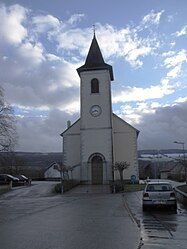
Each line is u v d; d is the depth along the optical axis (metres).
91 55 47.16
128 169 45.75
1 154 48.66
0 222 13.47
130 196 30.06
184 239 10.02
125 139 46.50
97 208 19.52
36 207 20.45
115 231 11.33
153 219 14.80
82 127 44.75
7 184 42.09
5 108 46.06
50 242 9.32
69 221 13.83
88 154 44.00
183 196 22.70
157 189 18.81
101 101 45.09
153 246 8.92
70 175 44.69
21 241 9.45
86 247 8.70
